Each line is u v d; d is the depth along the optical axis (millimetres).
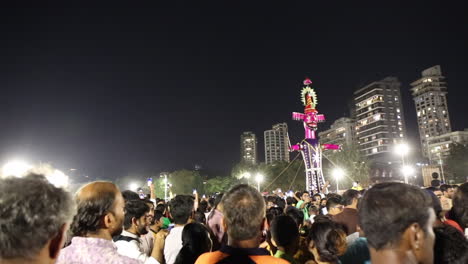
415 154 102688
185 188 95188
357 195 6668
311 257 4699
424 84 152125
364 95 156125
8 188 1624
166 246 5531
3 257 1571
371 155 145625
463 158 71312
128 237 4555
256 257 2861
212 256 3021
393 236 1896
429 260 1915
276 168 84562
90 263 2566
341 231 4277
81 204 2914
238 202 2977
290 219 4547
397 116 148875
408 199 1950
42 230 1611
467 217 4305
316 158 30672
